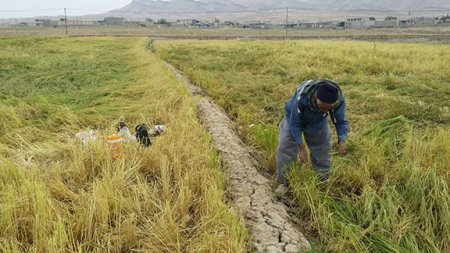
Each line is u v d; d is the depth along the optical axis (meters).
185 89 9.54
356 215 4.18
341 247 3.53
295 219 4.22
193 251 3.24
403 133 6.63
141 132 6.02
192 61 18.56
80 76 12.41
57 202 3.88
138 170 4.72
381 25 103.06
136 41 35.06
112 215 3.74
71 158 5.32
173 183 4.52
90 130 6.36
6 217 3.43
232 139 6.46
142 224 3.71
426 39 40.84
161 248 3.34
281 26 116.50
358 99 9.43
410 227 3.76
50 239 3.05
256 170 5.33
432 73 12.89
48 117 7.50
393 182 4.61
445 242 3.66
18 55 18.73
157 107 7.90
